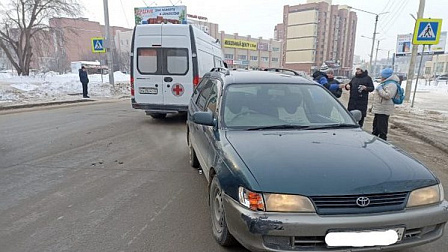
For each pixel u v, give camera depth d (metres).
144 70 8.66
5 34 23.23
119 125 8.65
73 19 24.94
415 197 2.24
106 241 2.84
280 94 3.70
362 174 2.26
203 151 3.63
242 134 3.04
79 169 4.86
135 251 2.69
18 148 6.05
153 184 4.26
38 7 23.11
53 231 3.00
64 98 15.18
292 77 4.11
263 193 2.16
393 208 2.18
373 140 2.97
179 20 24.11
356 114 3.77
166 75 8.58
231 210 2.34
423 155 5.92
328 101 3.74
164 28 8.44
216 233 2.83
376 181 2.21
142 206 3.58
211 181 3.14
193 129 4.58
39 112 10.97
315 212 2.11
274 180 2.21
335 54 101.38
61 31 24.55
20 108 11.91
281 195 2.14
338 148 2.66
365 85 6.81
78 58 68.31
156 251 2.70
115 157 5.54
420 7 14.82
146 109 8.85
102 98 16.67
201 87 5.15
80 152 5.84
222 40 66.62
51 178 4.45
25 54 23.94
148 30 8.49
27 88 16.83
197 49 8.55
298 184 2.17
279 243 2.14
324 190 2.13
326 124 3.38
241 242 2.27
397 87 6.07
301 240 2.12
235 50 71.50
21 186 4.14
